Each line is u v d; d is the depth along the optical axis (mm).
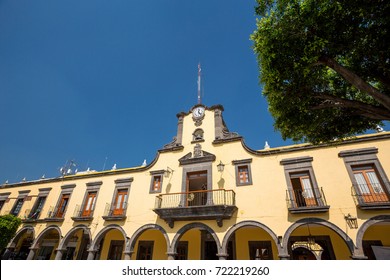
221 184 13969
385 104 5512
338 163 12094
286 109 8031
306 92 7344
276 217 11867
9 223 15398
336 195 11305
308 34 6496
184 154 16391
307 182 12461
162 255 15828
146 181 16656
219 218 12594
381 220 9961
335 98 7148
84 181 19297
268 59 6953
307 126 8320
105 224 16000
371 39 6246
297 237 13211
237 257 13664
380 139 11820
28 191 21750
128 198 16406
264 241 13641
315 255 12766
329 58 6430
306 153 13086
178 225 13766
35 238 17734
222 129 16562
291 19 6531
